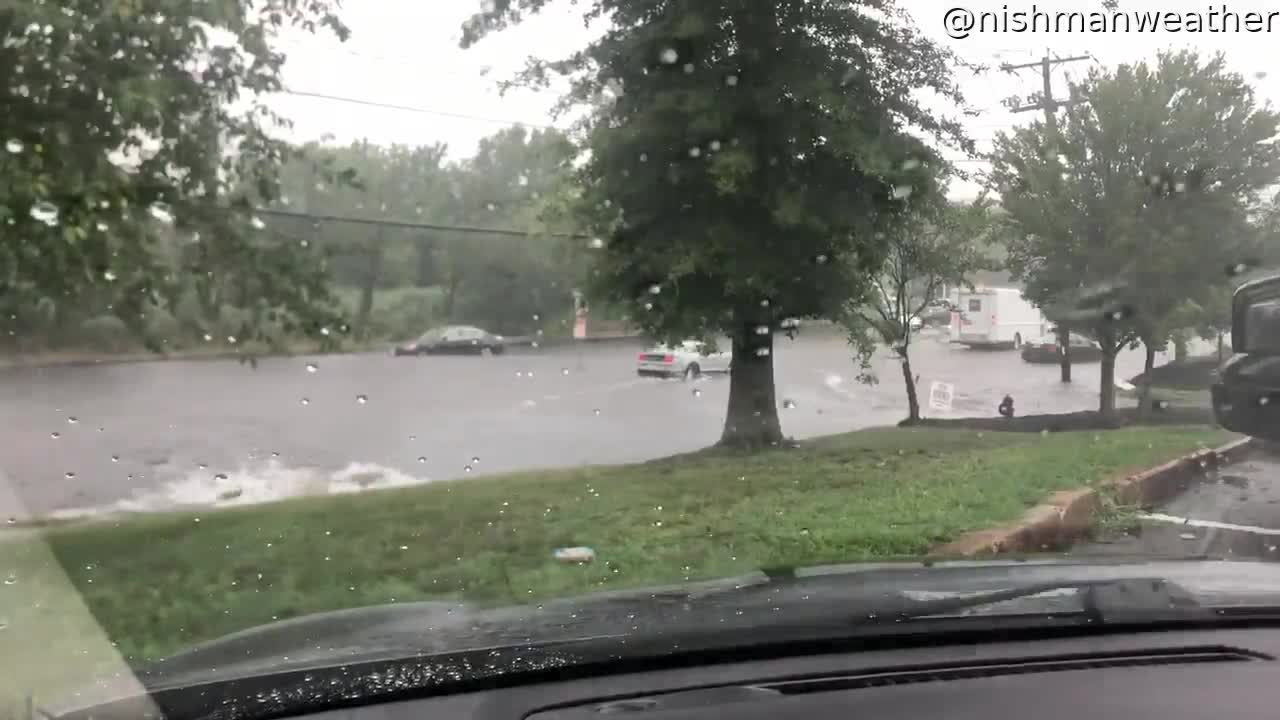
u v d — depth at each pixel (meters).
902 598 3.07
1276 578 3.37
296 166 10.04
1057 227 15.30
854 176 11.99
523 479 10.16
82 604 5.12
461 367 24.12
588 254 13.30
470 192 17.31
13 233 6.22
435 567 6.10
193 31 6.90
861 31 11.55
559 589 5.19
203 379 19.86
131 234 6.96
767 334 13.59
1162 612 2.94
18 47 6.32
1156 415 16.62
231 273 7.75
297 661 2.64
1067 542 7.14
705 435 15.48
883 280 16.20
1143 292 15.34
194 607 5.05
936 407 19.22
